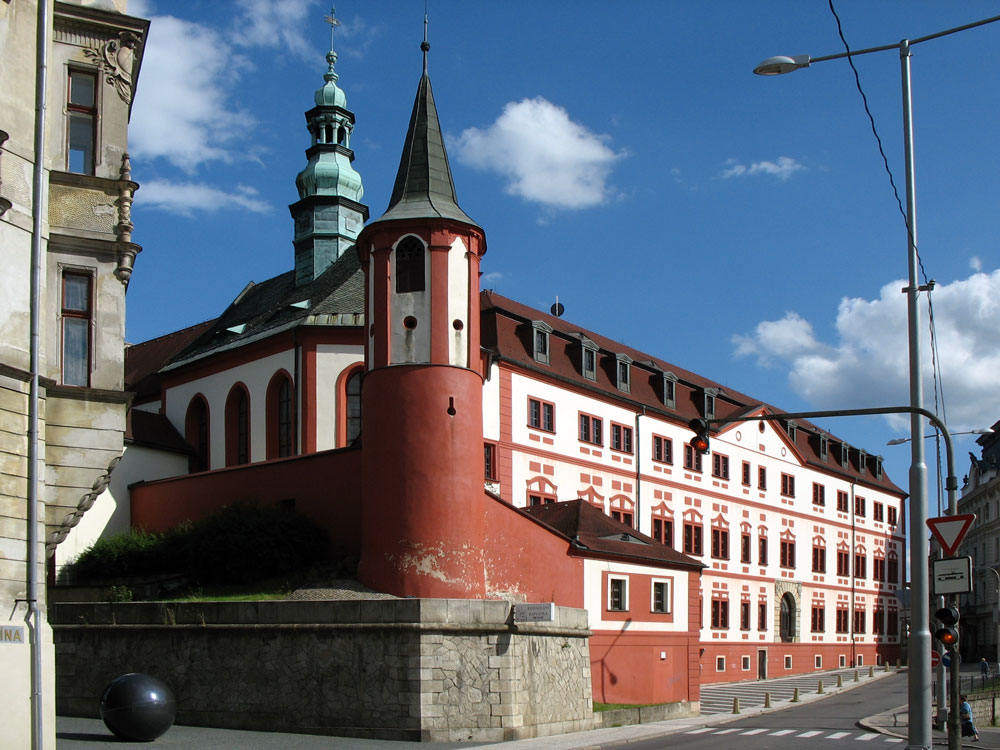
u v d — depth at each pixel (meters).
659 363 72.62
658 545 45.44
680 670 44.34
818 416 23.55
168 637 31.97
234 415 50.22
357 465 36.22
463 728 29.00
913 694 21.00
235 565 34.69
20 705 21.34
